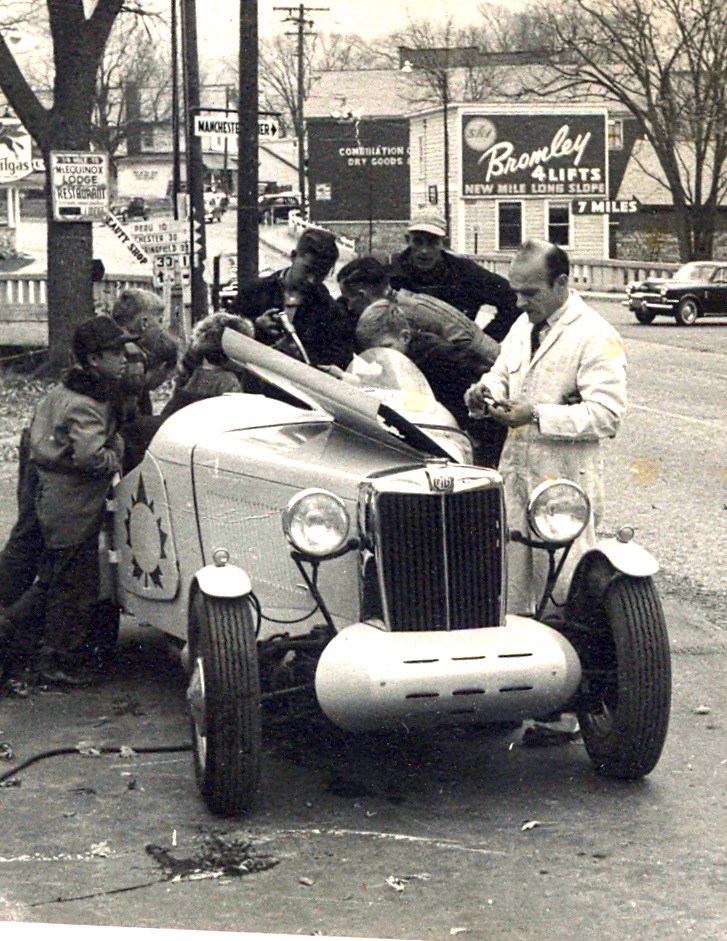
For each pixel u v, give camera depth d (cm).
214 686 474
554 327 570
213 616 482
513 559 566
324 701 474
